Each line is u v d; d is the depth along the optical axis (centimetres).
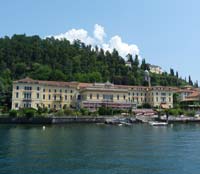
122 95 19550
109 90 19175
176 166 4431
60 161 4684
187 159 4972
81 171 4059
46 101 18100
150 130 11575
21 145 6419
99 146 6431
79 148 6078
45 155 5194
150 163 4619
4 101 18188
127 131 10838
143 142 7319
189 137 8731
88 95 18650
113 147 6309
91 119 15088
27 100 17225
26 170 4088
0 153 5366
